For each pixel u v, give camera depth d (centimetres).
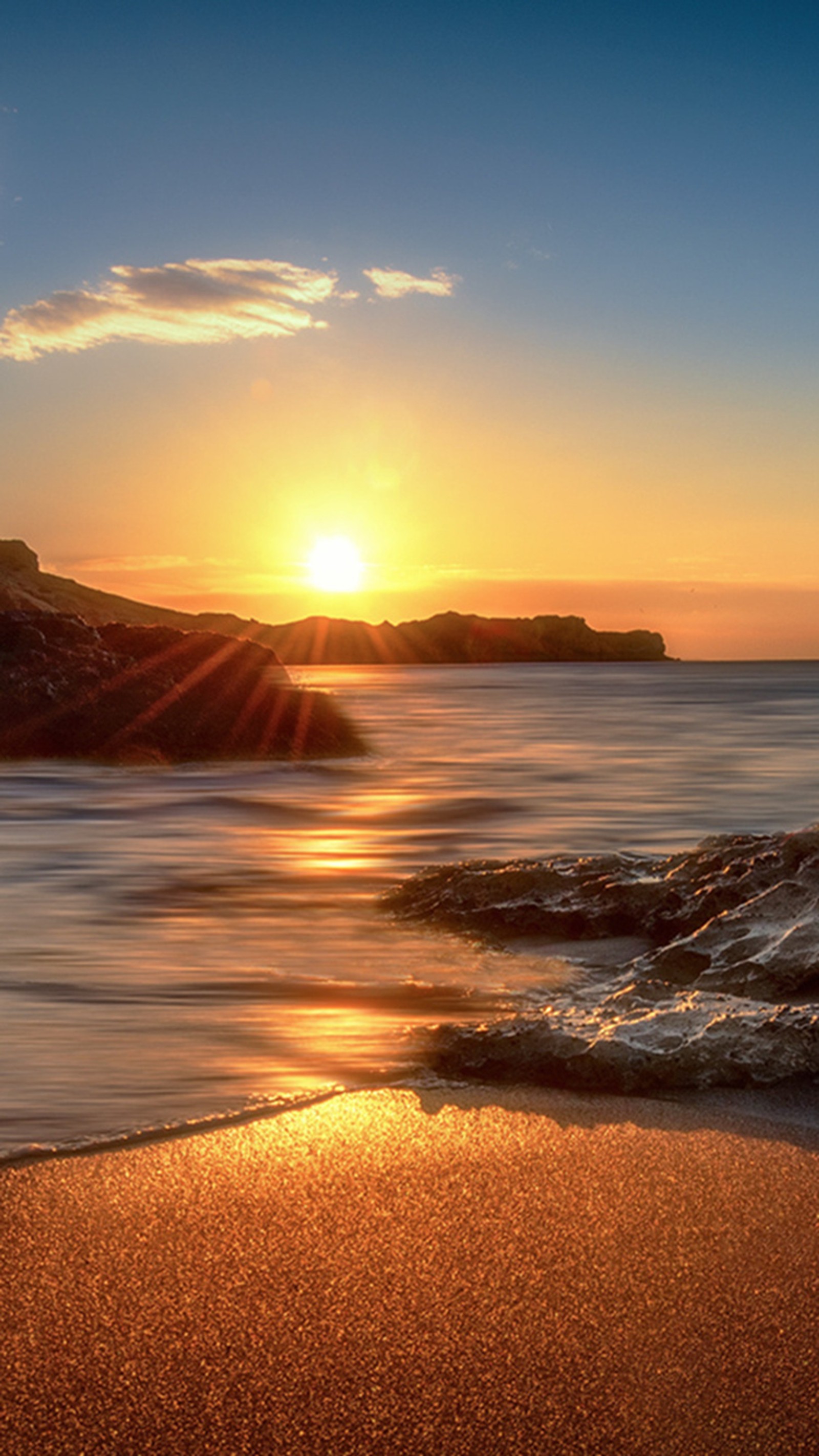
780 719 3991
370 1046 543
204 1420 262
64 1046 536
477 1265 333
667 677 11738
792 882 723
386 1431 259
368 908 896
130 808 1598
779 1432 259
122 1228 356
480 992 646
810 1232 356
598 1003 607
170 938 781
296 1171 401
